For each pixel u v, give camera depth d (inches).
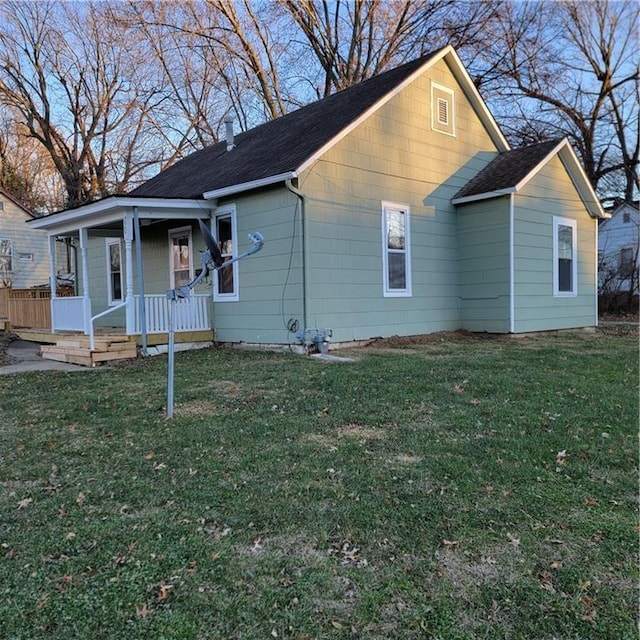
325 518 110.3
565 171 470.6
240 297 377.7
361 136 372.2
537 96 860.0
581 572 90.4
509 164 455.5
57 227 415.2
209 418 185.5
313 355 324.5
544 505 114.6
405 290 407.2
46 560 96.9
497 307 425.1
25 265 896.9
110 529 107.7
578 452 145.1
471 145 463.5
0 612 82.2
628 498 117.7
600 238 967.0
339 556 96.9
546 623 78.4
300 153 346.6
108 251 539.8
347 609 82.1
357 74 860.0
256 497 121.0
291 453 148.8
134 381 257.0
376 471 134.3
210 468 139.2
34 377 279.3
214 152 548.4
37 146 1172.5
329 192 351.3
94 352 321.7
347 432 167.2
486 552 97.0
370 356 315.9
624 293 756.0
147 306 359.6
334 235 354.0
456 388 219.8
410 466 137.4
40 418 193.5
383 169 388.8
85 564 95.2
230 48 837.2
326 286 348.8
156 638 76.5
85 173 1075.9
